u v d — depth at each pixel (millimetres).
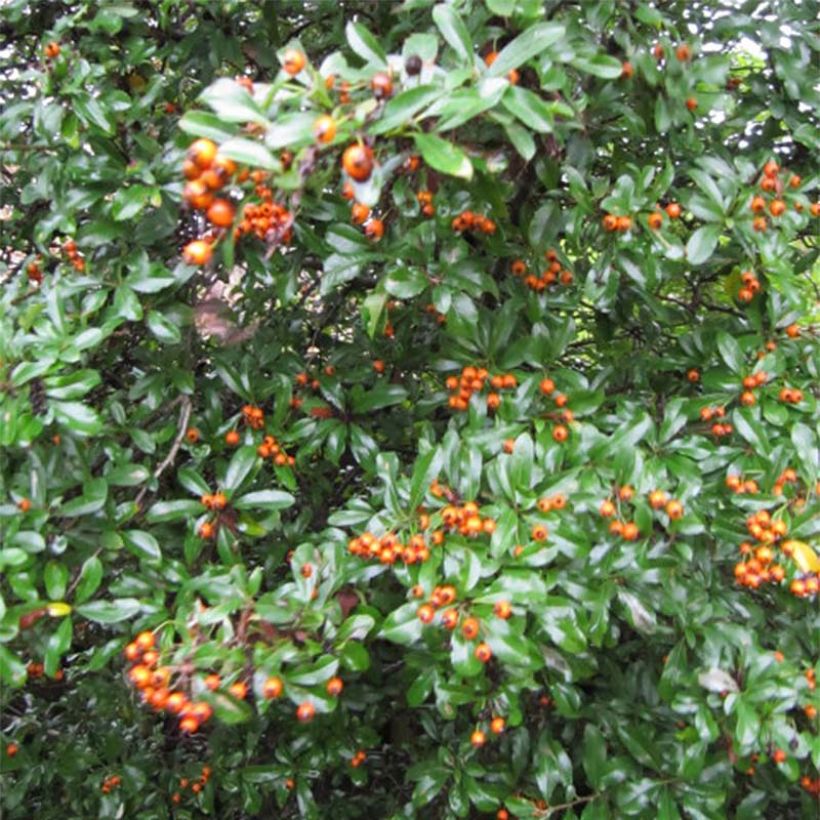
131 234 2328
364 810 3164
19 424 1928
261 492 2406
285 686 1896
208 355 2750
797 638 2340
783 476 2129
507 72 1575
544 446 2191
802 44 2539
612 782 2408
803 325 2729
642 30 2328
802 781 2455
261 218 1733
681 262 2430
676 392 2688
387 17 2391
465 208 2193
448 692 2199
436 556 1980
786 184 2285
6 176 2869
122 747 2979
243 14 2666
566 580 2123
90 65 2367
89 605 2076
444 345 2453
